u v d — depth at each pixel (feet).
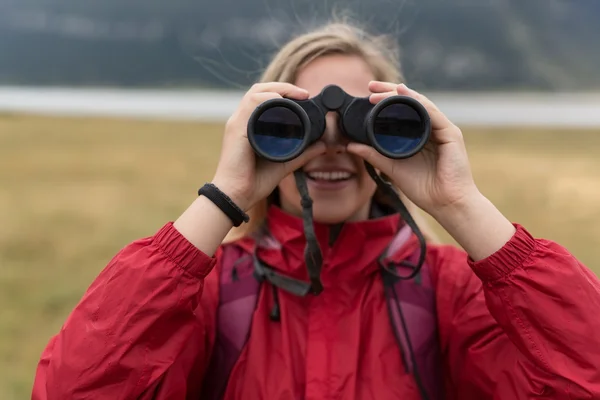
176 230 5.23
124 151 42.29
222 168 5.52
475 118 71.20
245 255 6.24
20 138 49.90
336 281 5.86
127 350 4.90
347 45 6.40
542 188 28.30
